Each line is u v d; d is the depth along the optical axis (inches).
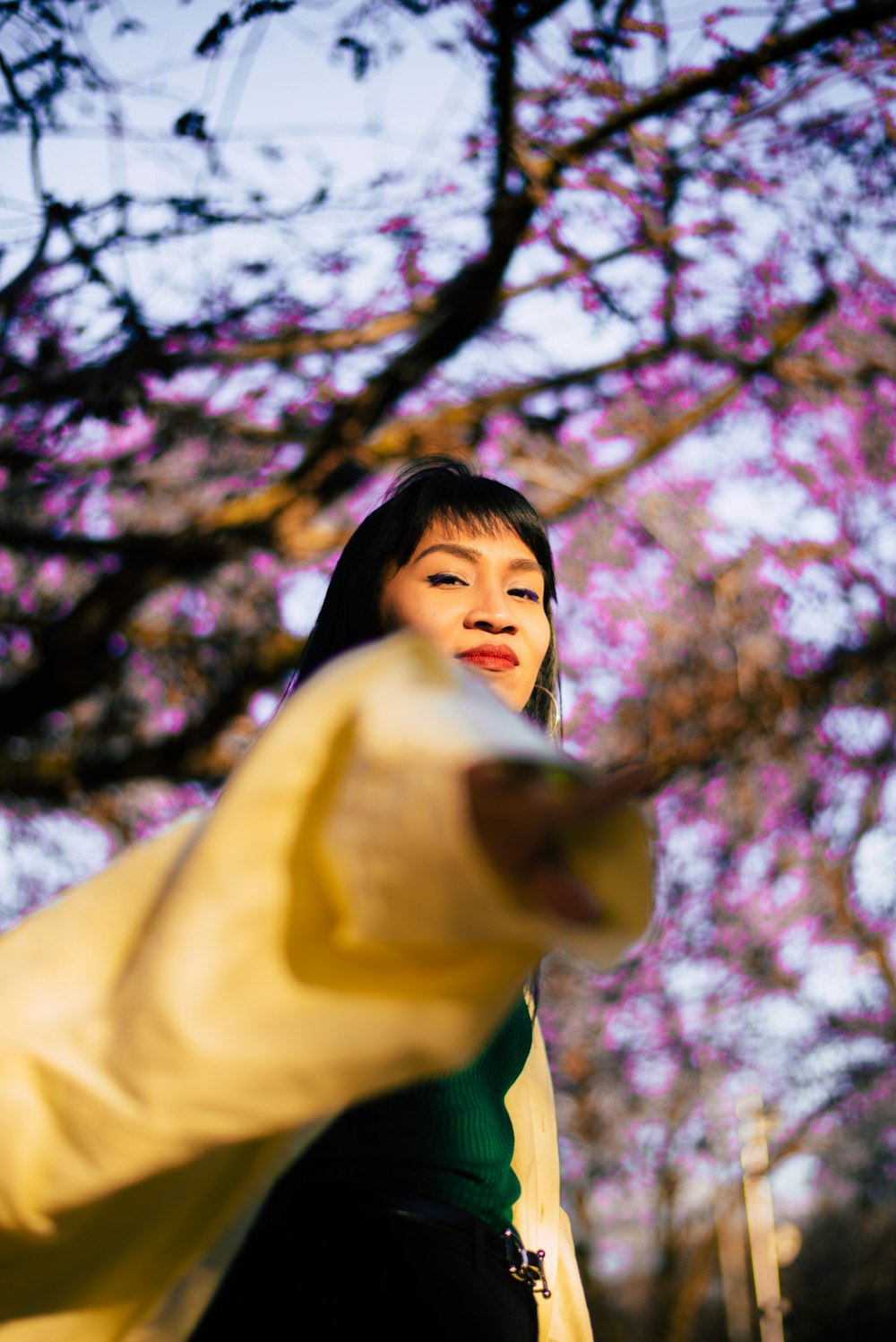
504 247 201.8
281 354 211.3
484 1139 65.6
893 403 284.4
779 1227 667.4
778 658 306.7
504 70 174.9
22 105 148.3
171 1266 33.7
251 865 26.4
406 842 23.2
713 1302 946.7
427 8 161.0
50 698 251.6
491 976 25.0
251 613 286.4
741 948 422.3
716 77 179.8
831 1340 776.3
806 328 253.4
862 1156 630.5
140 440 252.5
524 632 82.4
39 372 180.4
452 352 223.0
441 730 24.1
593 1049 506.0
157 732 306.7
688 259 218.5
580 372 250.7
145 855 31.5
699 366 265.9
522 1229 76.9
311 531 253.4
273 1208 59.9
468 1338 58.0
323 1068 25.7
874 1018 482.3
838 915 401.7
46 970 29.4
